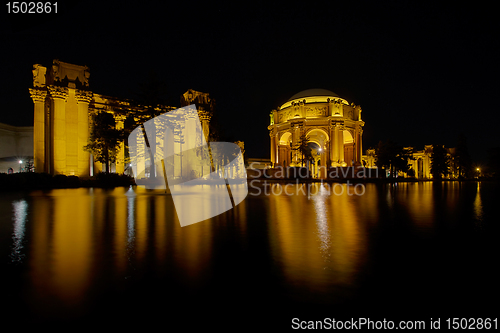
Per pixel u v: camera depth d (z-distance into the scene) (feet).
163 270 16.47
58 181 106.01
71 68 138.31
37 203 52.16
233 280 14.97
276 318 11.16
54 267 17.01
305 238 24.72
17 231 27.45
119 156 163.32
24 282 14.71
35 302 12.50
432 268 16.84
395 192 91.76
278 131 301.02
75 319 11.10
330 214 39.88
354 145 279.49
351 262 17.97
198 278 15.23
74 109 136.77
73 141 135.74
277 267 17.01
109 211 41.81
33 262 17.93
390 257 19.06
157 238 24.68
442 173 311.27
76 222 32.50
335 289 13.87
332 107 265.34
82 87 139.74
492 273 16.01
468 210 44.57
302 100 281.95
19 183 93.35
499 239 24.26
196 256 19.25
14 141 201.26
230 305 12.20
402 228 29.35
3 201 55.77
